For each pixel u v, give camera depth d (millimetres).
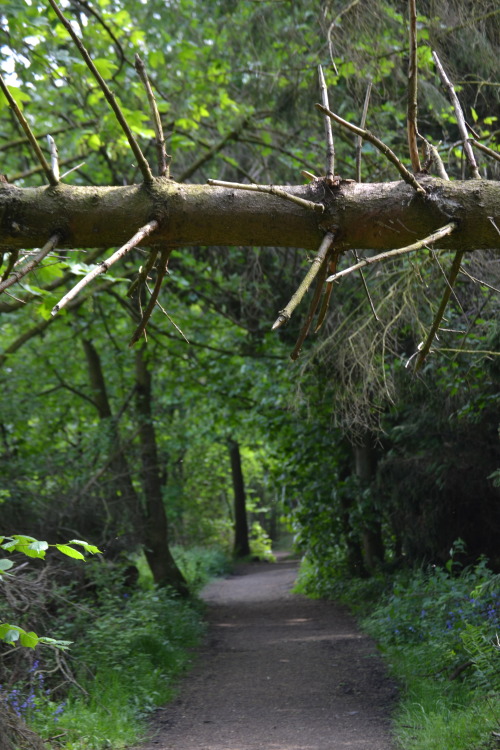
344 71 7934
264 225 2256
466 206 2197
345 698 7480
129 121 8047
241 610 15648
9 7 6957
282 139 10570
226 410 17250
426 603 9008
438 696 6633
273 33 9422
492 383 8141
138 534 11680
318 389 10875
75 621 7625
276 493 19109
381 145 2080
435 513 11102
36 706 6125
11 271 2361
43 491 10578
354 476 14773
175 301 14078
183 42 9180
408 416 11141
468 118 8430
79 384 16562
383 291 8070
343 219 2234
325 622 13078
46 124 10609
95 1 8945
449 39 7805
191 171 10172
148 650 8906
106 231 2256
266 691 7984
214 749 5824
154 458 15445
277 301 12484
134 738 6098
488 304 7562
